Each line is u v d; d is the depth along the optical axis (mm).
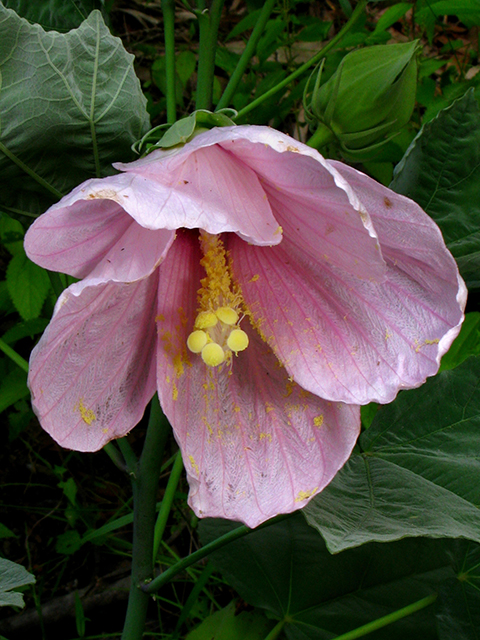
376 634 292
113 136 223
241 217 180
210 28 252
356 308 200
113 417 197
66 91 208
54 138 217
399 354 194
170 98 260
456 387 250
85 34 202
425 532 188
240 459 201
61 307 166
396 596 293
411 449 245
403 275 191
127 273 172
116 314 191
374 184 173
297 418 204
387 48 236
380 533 188
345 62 239
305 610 303
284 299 208
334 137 248
